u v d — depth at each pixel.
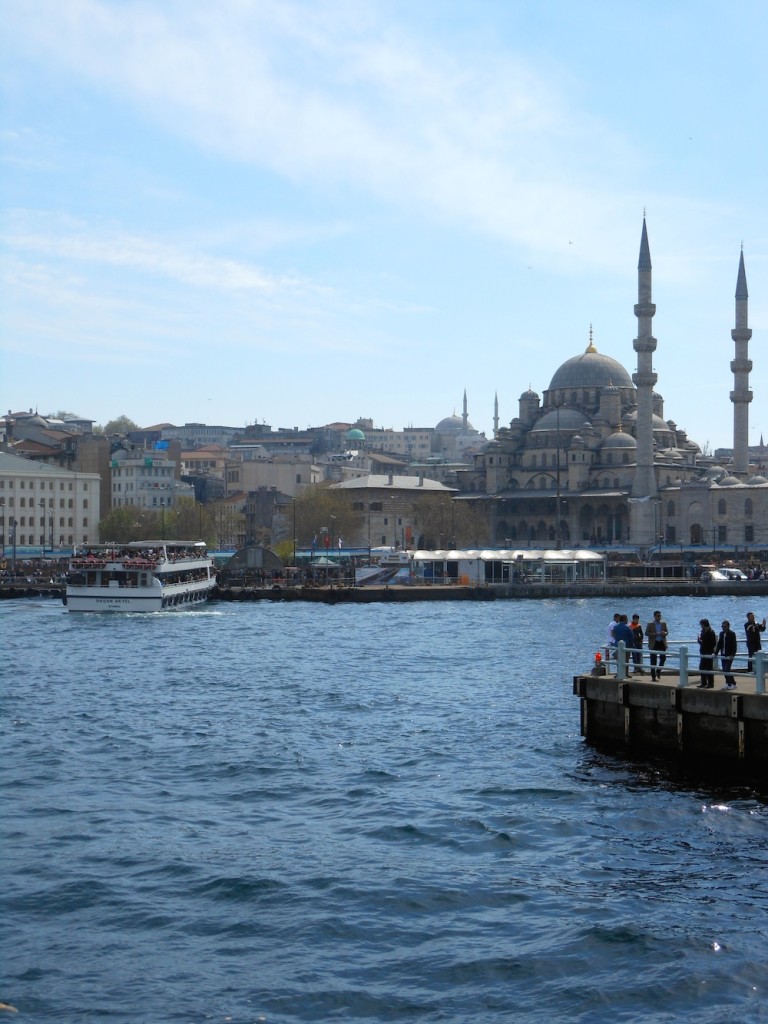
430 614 138.12
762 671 43.00
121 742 52.38
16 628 115.56
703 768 44.66
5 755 49.47
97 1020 25.33
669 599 168.62
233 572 184.00
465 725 56.50
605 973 27.45
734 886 32.78
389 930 29.98
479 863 34.97
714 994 26.38
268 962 28.20
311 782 44.78
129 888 32.84
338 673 78.06
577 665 82.25
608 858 35.31
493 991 26.72
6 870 34.22
